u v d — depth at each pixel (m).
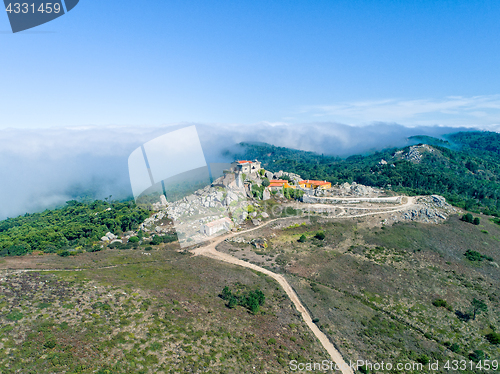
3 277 68.81
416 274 100.81
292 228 137.75
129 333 52.03
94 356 44.84
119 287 69.56
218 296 76.00
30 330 48.16
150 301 64.56
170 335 54.00
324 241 126.12
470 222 142.88
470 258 112.06
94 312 56.69
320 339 65.88
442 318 81.81
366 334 70.00
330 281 96.00
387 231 132.00
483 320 81.62
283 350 58.16
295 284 91.25
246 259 107.88
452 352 69.12
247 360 52.28
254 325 65.31
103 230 146.62
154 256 105.19
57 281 68.75
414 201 170.50
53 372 40.25
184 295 72.06
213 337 56.59
